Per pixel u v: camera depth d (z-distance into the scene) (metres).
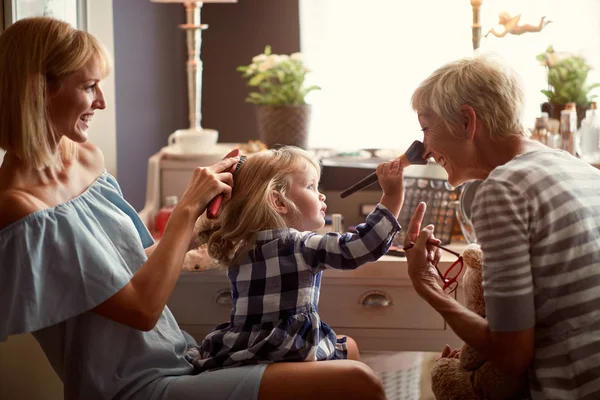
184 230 1.56
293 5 3.09
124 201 1.75
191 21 2.59
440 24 2.96
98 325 1.58
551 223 1.29
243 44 3.17
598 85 2.33
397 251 2.07
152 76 2.90
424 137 1.48
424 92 1.44
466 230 2.08
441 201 2.19
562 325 1.31
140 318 1.48
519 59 2.81
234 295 1.66
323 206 1.71
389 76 3.03
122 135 2.57
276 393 1.52
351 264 1.57
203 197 1.59
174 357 1.65
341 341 1.77
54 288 1.46
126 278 1.49
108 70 1.56
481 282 1.54
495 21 2.86
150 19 2.87
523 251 1.29
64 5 2.07
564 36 2.77
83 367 1.58
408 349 2.07
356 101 3.06
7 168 1.52
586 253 1.30
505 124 1.39
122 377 1.58
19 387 1.87
